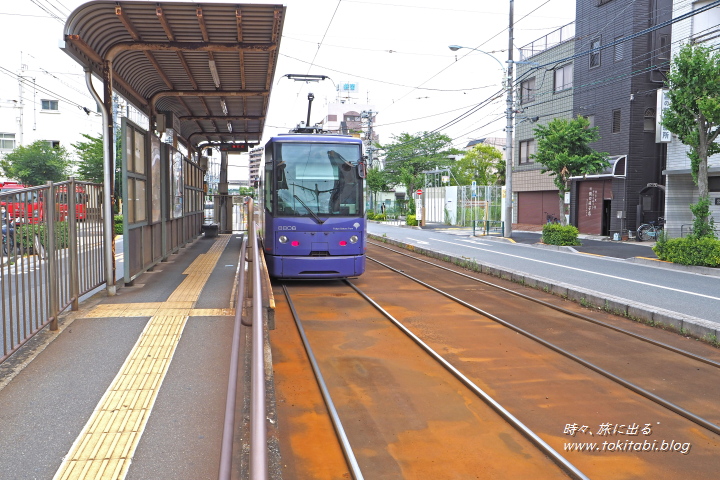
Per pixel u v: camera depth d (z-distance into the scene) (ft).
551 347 24.07
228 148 68.08
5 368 16.89
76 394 15.15
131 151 28.96
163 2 23.62
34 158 112.06
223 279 32.04
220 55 30.86
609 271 50.57
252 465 5.22
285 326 27.53
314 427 15.87
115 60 29.78
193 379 16.42
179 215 45.09
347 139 38.24
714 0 66.44
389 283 41.11
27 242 17.75
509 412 17.03
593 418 16.75
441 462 13.87
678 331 27.32
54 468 11.36
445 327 27.61
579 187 97.45
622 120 85.20
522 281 41.68
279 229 37.04
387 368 21.09
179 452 12.16
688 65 54.75
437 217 152.15
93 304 24.90
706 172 56.08
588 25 93.40
